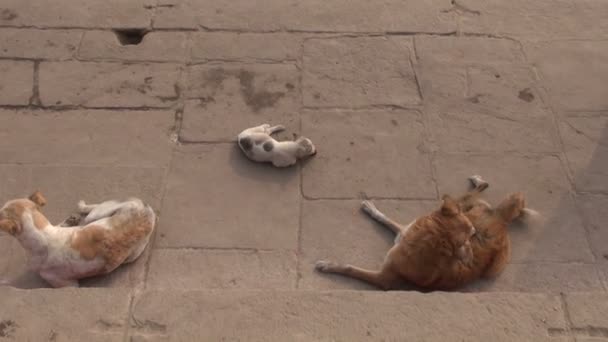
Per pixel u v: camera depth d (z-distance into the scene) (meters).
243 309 3.48
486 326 3.39
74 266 4.00
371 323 3.41
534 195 4.78
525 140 5.19
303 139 4.85
